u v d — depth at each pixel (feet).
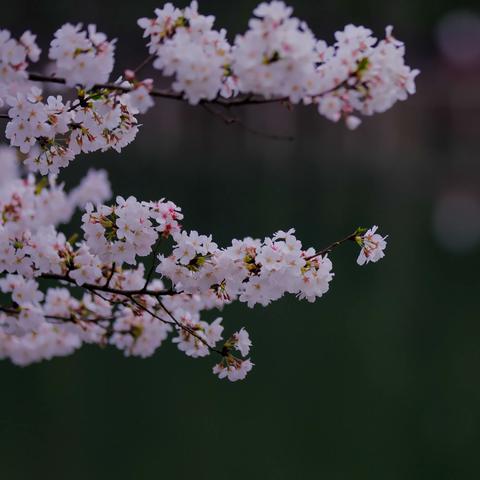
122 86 10.79
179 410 57.77
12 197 11.53
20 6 177.99
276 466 49.44
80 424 53.16
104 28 185.88
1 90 11.61
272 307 88.58
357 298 98.63
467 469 51.21
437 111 247.09
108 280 12.76
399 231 142.41
